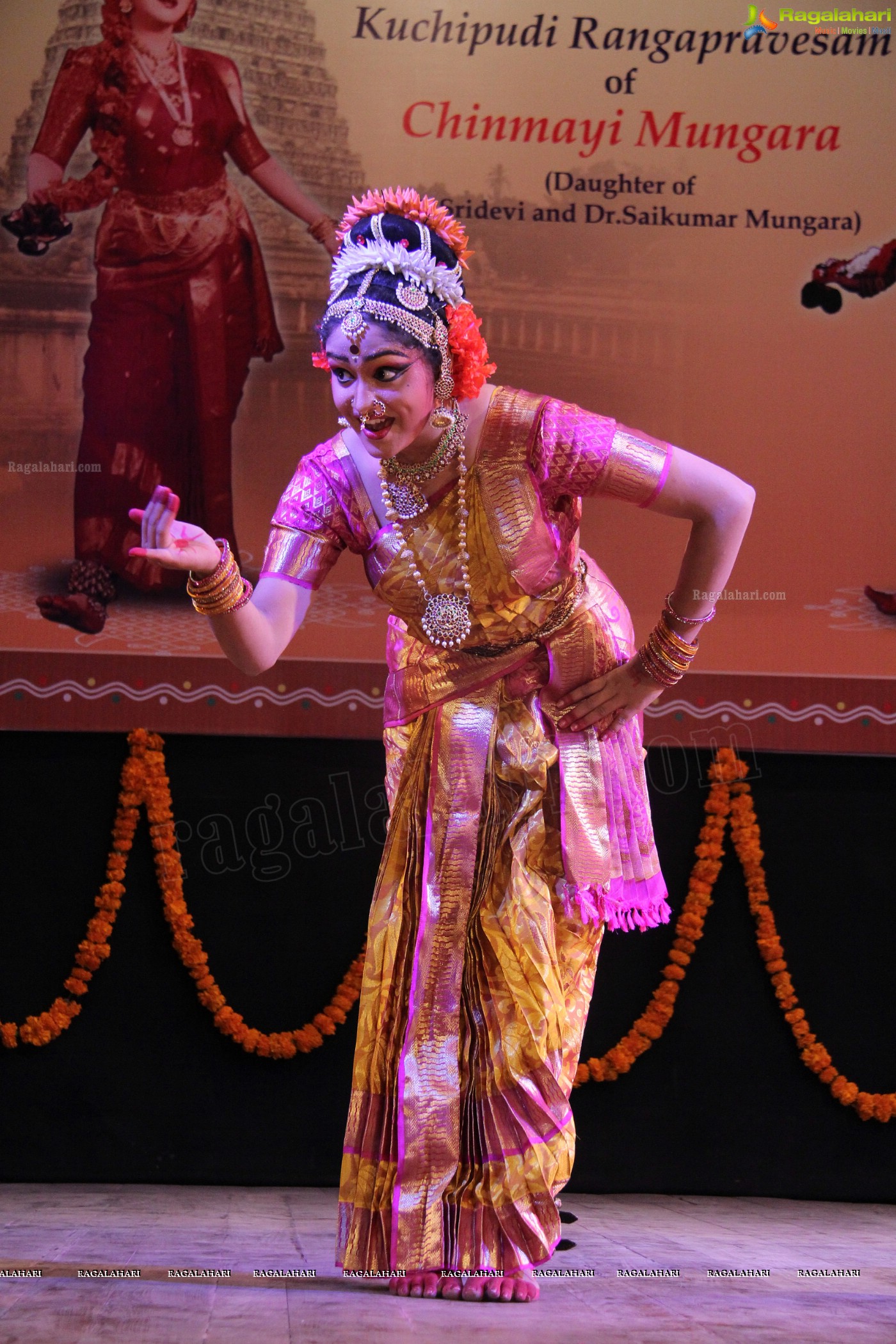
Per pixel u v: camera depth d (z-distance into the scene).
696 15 6.39
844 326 6.34
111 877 6.08
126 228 6.29
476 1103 3.40
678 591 3.62
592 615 3.69
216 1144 6.05
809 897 6.30
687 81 6.38
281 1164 6.05
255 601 3.54
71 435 6.21
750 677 6.24
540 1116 3.38
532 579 3.51
